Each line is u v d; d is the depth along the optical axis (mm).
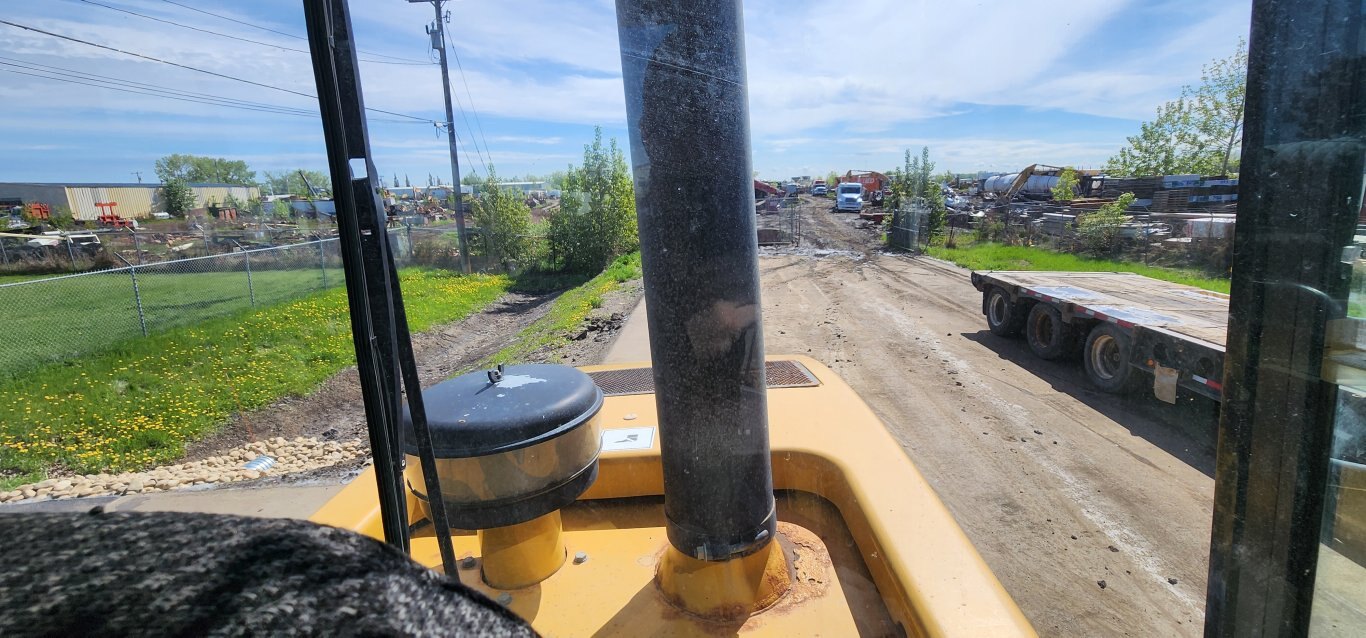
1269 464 936
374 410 956
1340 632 921
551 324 12539
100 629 408
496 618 572
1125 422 5746
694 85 1092
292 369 10086
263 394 9141
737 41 1144
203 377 9602
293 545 485
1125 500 4211
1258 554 963
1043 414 6086
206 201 22516
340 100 912
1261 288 910
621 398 2359
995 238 21781
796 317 11438
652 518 1772
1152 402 6047
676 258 1166
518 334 12695
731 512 1291
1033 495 4332
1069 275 9805
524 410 1350
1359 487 913
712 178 1131
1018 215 22500
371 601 475
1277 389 917
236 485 6012
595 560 1593
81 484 6422
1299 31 833
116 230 23375
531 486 1355
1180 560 3443
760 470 1325
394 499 968
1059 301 7742
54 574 423
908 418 6051
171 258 20906
